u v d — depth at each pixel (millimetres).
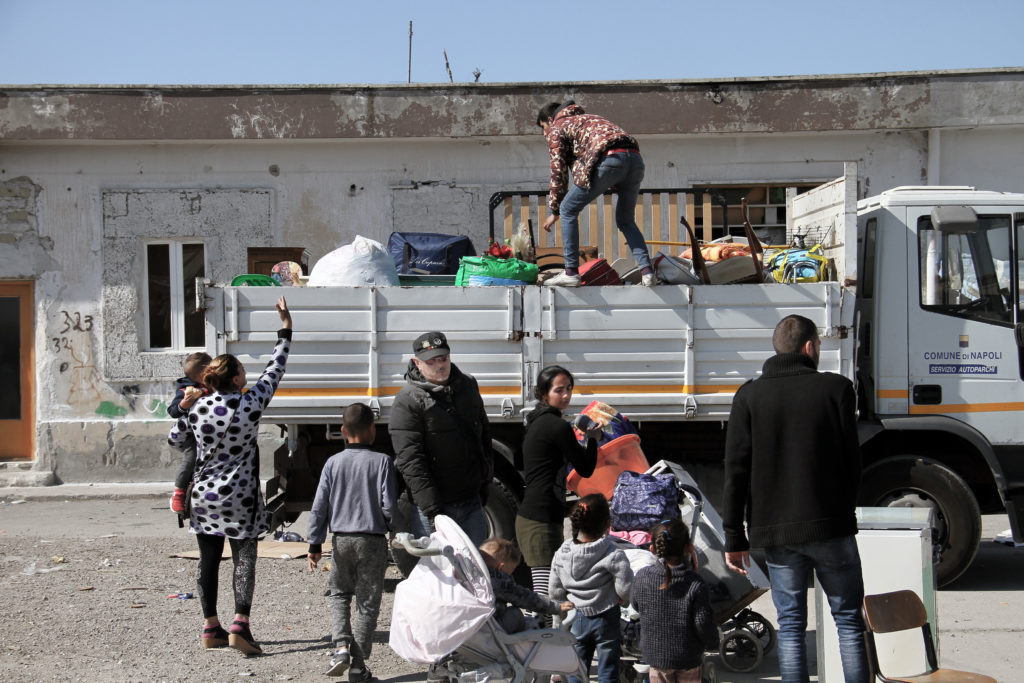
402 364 6887
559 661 4668
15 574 7590
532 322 6844
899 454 7410
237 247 12055
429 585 4539
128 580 7445
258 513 5809
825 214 7441
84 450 12031
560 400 5715
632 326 6852
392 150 11977
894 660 4809
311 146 11992
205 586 5785
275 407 6883
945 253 7238
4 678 5219
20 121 11602
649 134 11539
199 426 5664
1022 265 7246
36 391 12117
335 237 12031
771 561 4438
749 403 4449
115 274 12055
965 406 7207
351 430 5492
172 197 12023
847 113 11406
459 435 5688
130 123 11633
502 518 6977
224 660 5613
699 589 4301
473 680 4516
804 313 6875
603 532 4781
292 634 6156
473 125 11641
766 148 11805
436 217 11961
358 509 5324
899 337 7242
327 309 6840
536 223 9086
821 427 4301
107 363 12078
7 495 11414
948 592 7254
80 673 5332
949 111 11328
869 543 4891
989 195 7289
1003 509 7543
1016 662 5594
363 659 5277
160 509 10828
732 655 5508
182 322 12211
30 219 12016
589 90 11531
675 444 7281
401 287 6848
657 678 4359
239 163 12023
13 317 12258
